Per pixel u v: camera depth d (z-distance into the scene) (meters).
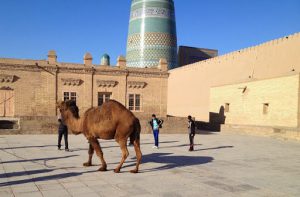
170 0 52.31
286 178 8.99
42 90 26.75
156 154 13.22
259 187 7.84
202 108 37.41
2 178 8.14
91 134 9.24
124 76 29.55
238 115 29.88
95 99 28.62
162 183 7.93
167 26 51.56
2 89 25.58
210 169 10.00
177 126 26.06
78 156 11.92
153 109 30.56
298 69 24.12
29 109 26.34
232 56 32.34
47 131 22.00
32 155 12.07
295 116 23.19
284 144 19.34
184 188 7.52
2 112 25.59
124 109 9.09
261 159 12.61
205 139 21.67
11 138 18.81
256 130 25.52
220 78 34.16
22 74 26.09
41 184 7.58
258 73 28.48
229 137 23.92
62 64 27.44
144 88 30.28
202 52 54.97
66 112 9.95
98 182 7.88
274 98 25.39
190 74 40.31
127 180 8.15
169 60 51.47
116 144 16.41
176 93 43.72
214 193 7.18
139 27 51.78
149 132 24.86
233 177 8.90
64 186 7.44
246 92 28.89
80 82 28.08
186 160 11.73
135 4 52.75
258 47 28.77
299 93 23.02
